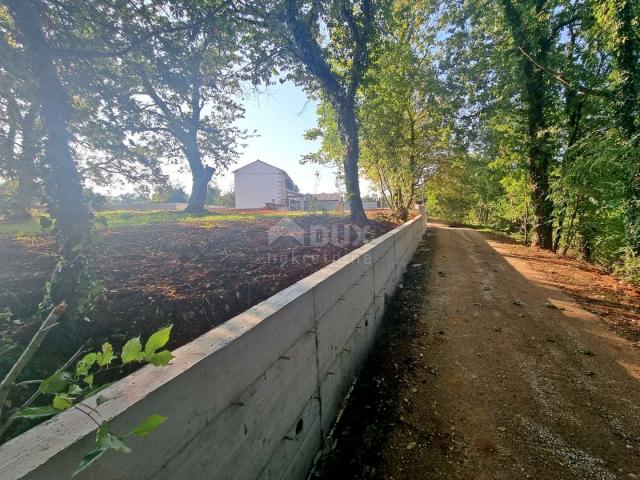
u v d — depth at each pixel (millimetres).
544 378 2795
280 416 1563
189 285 2654
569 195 8648
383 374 2932
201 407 1008
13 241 4074
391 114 11352
